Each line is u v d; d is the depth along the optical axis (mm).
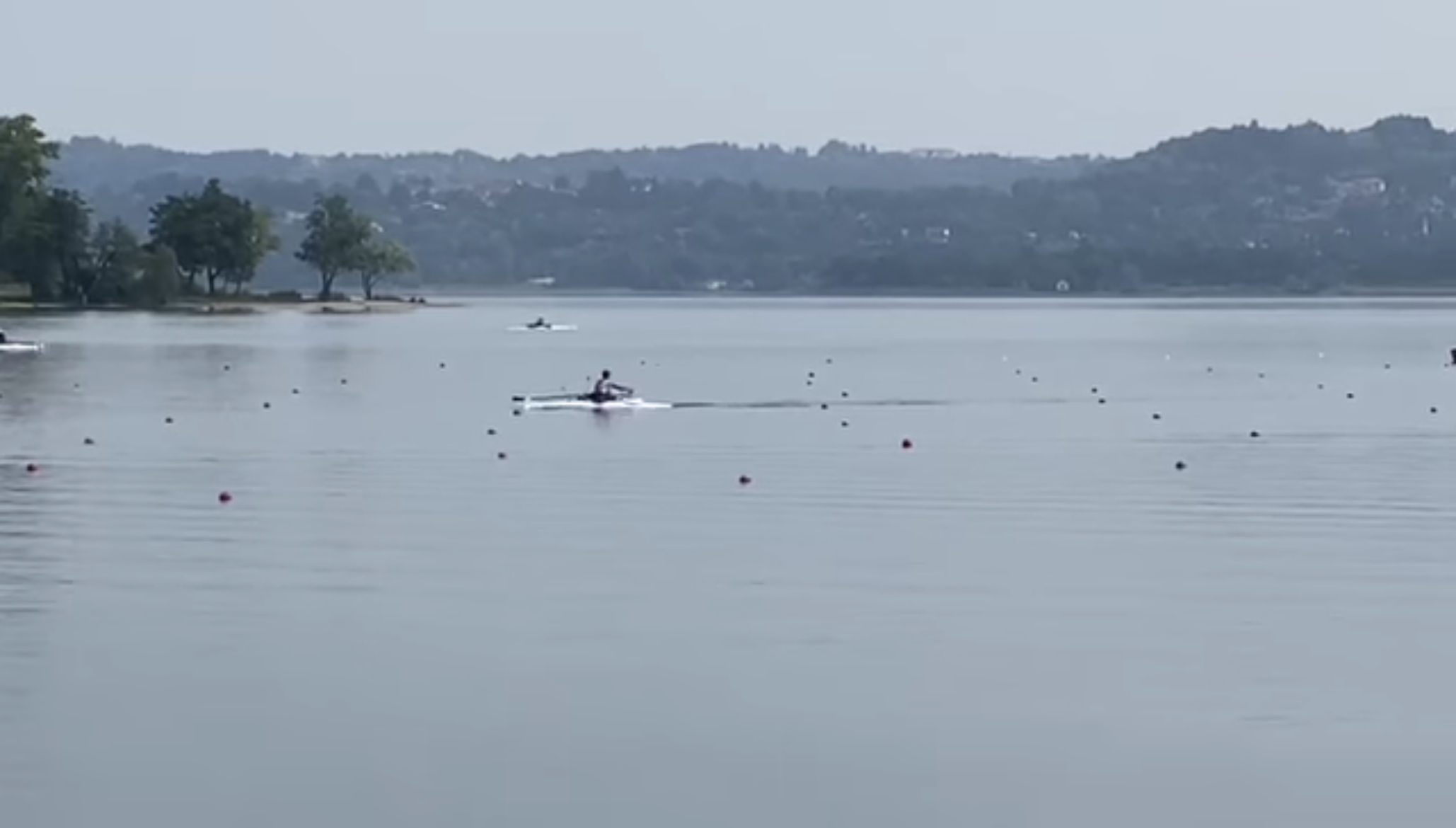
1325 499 146875
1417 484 156875
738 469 166625
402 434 198625
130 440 189125
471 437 195500
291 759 76188
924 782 73938
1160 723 80938
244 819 70250
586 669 89125
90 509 137875
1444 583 110062
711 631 96375
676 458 176125
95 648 92375
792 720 81375
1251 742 78562
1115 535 127812
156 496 145250
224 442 187875
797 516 136625
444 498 145250
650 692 85188
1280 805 71938
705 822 70125
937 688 86062
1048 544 123750
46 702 83250
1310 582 110438
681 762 75938
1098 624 98562
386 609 101562
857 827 69688
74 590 106125
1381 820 70625
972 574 112438
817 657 91312
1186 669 89438
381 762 75812
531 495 147500
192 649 92250
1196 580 110750
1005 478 160375
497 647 92938
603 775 74500
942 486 154625
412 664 89688
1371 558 118625
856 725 80688
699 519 134375
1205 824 70188
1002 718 81750
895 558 118062
